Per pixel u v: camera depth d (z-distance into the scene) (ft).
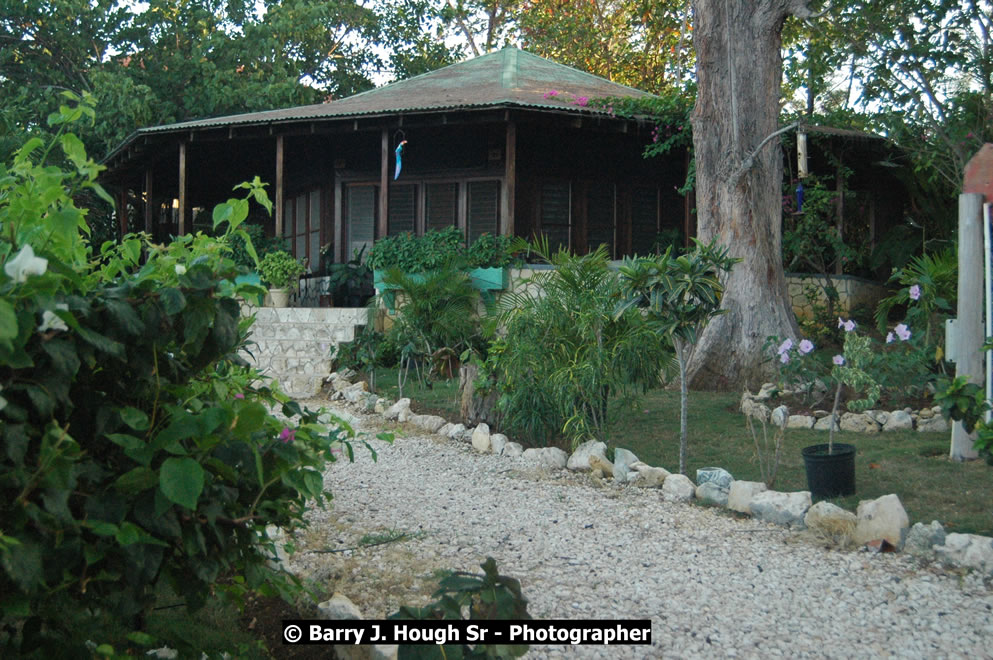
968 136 41.29
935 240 48.34
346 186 55.62
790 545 16.26
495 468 23.20
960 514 17.35
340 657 11.23
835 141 50.26
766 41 35.55
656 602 13.37
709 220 36.11
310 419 9.14
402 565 14.96
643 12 74.18
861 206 57.52
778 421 27.20
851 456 19.08
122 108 67.10
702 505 19.16
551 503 19.54
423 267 44.57
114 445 7.48
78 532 6.70
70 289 6.93
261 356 42.96
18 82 77.41
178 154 56.03
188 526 7.34
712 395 33.09
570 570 14.94
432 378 37.91
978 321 22.24
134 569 6.98
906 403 29.32
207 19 78.95
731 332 34.60
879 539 15.74
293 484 8.11
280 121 47.32
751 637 11.99
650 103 46.93
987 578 14.12
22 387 6.17
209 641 10.88
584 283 24.12
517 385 24.45
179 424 7.03
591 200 53.78
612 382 22.65
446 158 53.31
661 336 21.99
